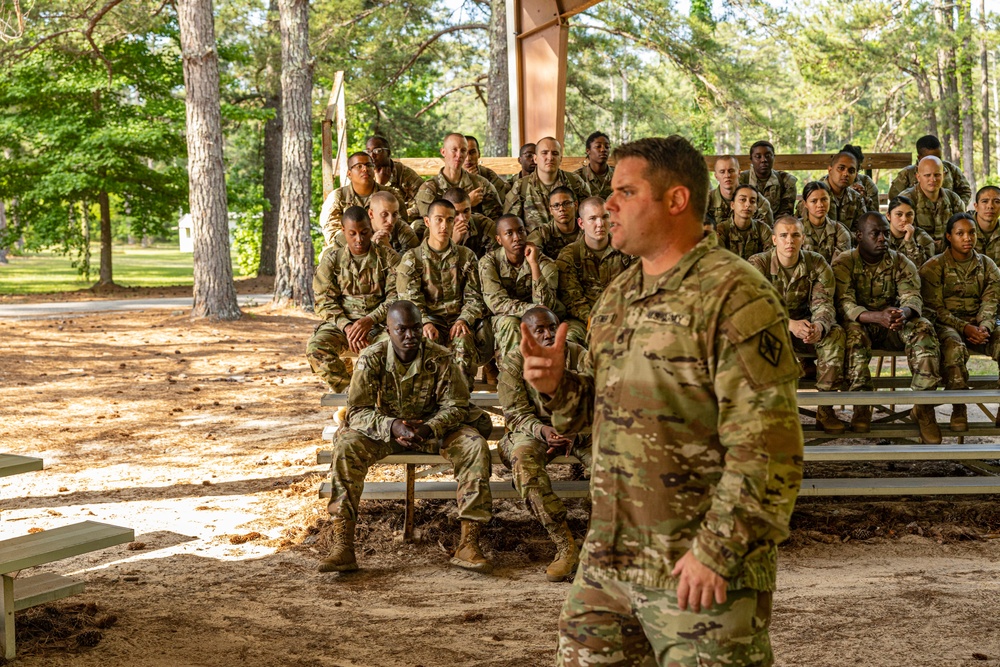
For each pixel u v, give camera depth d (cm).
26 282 3148
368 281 774
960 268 772
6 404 1116
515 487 614
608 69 2817
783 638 477
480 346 752
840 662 448
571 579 577
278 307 2095
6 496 757
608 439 278
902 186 998
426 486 668
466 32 3150
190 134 1883
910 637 477
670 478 267
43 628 484
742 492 249
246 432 989
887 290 765
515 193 874
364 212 766
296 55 2067
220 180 1897
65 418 1053
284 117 2075
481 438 622
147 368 1394
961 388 748
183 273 3822
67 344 1587
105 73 2598
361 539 652
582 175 918
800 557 611
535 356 297
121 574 580
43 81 2641
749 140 3381
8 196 2817
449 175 868
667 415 267
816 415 805
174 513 710
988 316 765
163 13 2672
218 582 569
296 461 862
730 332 255
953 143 4069
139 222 2758
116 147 2620
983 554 611
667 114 2942
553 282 730
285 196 2091
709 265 267
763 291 259
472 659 457
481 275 749
